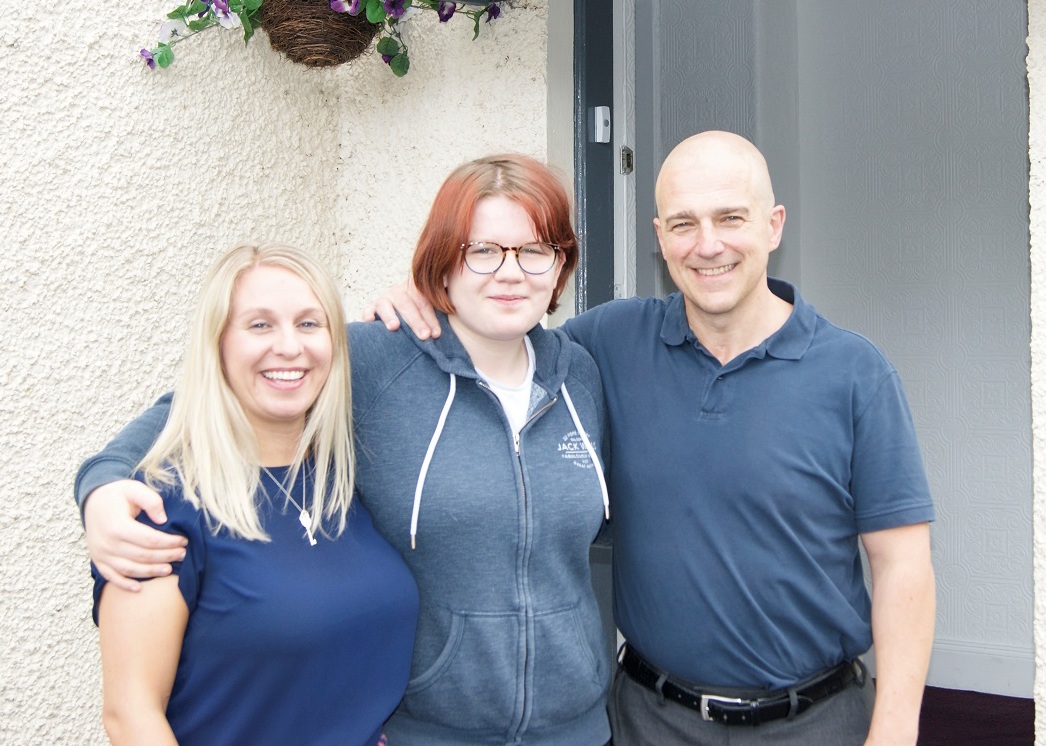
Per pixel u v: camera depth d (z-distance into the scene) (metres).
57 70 1.89
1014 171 4.00
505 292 1.57
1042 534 1.85
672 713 1.74
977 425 4.09
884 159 4.22
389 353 1.65
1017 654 4.03
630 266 2.88
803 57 4.35
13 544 1.83
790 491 1.63
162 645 1.27
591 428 1.75
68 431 1.92
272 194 2.44
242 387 1.40
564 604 1.62
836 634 1.70
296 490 1.44
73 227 1.92
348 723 1.41
